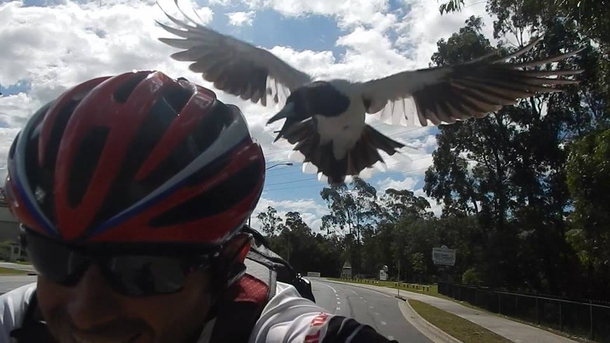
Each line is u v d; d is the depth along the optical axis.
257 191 0.50
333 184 0.94
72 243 0.40
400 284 18.52
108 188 0.40
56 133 0.44
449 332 5.31
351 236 23.23
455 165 9.48
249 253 0.65
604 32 2.20
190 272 0.44
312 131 0.94
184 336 0.46
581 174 3.80
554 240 8.62
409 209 21.53
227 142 0.47
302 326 0.48
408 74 0.99
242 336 0.49
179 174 0.42
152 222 0.41
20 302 0.54
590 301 7.02
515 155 8.73
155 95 0.45
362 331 0.46
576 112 8.09
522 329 5.78
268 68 0.97
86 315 0.41
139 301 0.43
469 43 6.65
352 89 0.95
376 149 0.98
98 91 0.44
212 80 0.96
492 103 0.99
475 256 9.99
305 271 22.02
